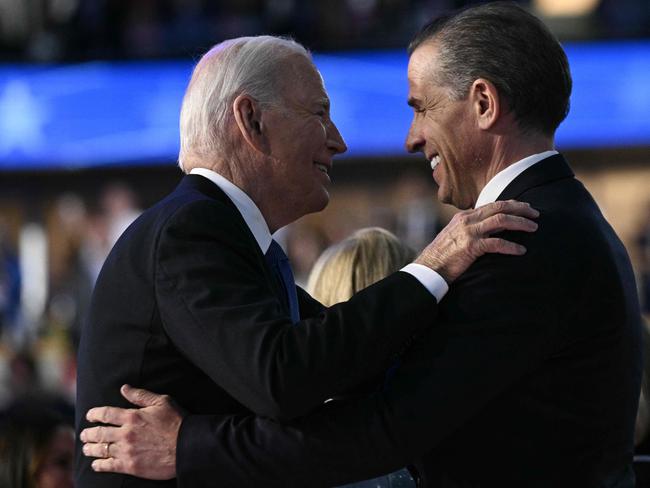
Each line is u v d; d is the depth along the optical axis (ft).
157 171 47.37
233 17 48.29
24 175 48.11
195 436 9.30
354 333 9.09
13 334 44.34
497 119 9.87
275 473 9.20
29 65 46.03
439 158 10.20
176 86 46.09
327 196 10.69
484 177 10.07
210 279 9.31
